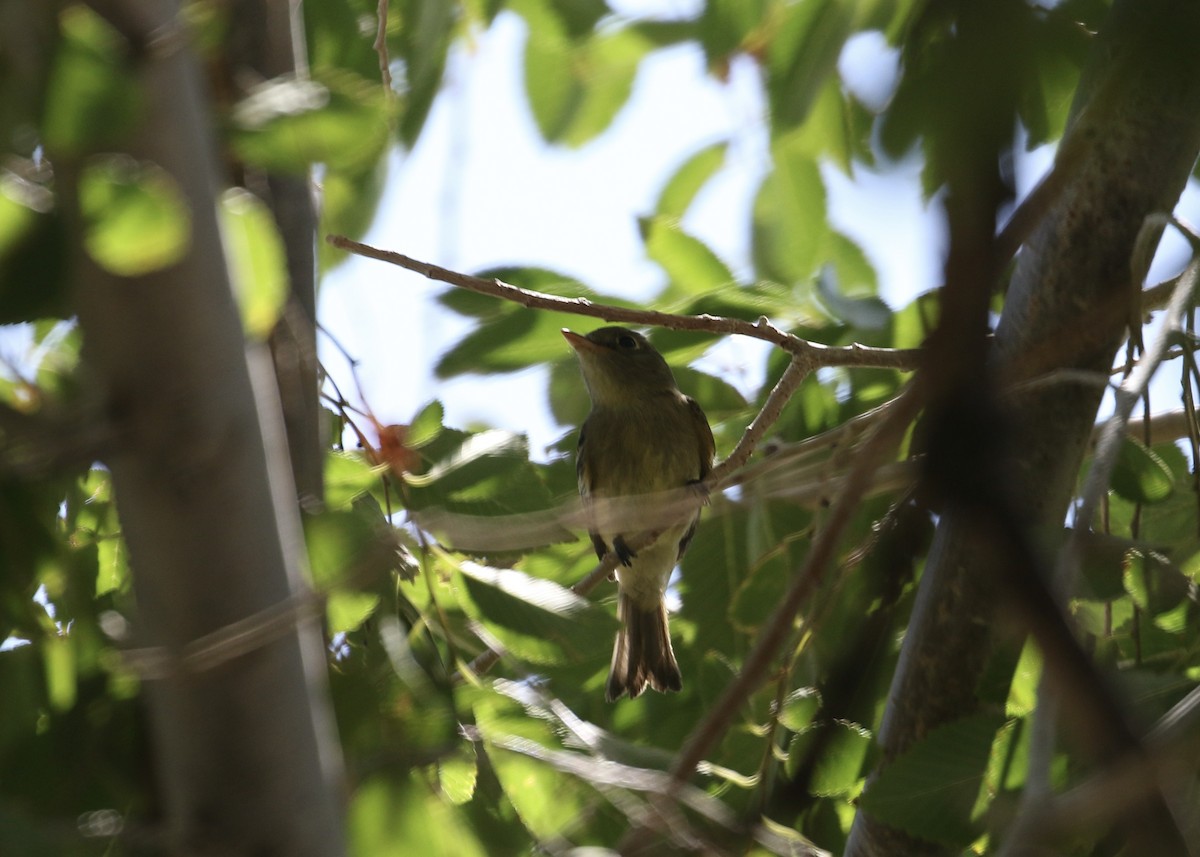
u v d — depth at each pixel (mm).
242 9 5566
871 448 4883
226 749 4168
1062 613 2295
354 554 5395
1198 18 2854
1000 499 2248
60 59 3141
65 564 5152
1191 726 4059
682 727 10102
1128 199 7270
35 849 4137
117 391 3844
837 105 6711
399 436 7062
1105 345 7406
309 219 6379
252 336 4262
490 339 8727
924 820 5777
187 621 4043
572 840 6387
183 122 3713
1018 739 6137
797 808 7004
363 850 5277
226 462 3953
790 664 7328
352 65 7957
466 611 6332
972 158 2229
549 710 6246
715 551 9695
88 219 3318
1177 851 2605
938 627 7508
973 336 2223
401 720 5449
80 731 5176
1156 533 9008
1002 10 2330
